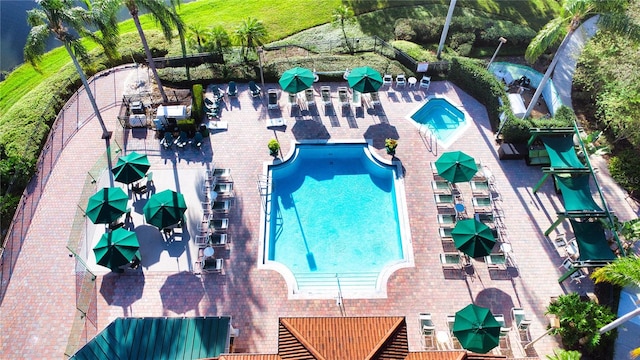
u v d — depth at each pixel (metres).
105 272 24.25
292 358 17.66
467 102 32.09
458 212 26.27
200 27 39.09
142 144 29.88
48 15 23.88
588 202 24.84
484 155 29.05
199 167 28.64
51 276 24.30
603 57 29.92
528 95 32.75
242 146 29.66
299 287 24.09
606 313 20.84
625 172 27.20
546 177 26.09
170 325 20.36
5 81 36.47
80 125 31.02
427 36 36.69
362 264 25.08
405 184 27.62
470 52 35.75
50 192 27.72
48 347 22.02
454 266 24.25
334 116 31.23
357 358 17.17
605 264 22.11
